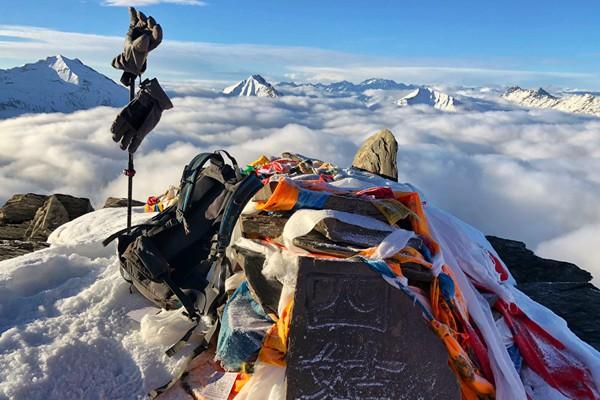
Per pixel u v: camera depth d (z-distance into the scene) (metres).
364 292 1.26
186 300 1.54
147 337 1.50
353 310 1.25
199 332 1.51
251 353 1.27
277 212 1.55
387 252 1.36
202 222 1.67
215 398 1.31
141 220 2.84
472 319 1.49
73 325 1.54
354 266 1.27
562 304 2.32
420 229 1.56
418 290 1.39
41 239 3.74
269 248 1.45
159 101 1.83
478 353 1.40
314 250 1.40
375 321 1.26
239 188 1.58
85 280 1.86
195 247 1.68
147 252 1.62
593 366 1.56
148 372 1.39
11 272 1.85
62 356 1.39
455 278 1.55
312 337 1.22
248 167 2.24
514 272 2.99
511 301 1.67
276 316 1.35
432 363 1.26
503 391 1.35
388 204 1.54
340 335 1.23
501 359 1.40
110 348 1.47
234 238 1.57
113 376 1.39
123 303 1.69
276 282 1.38
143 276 1.66
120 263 1.75
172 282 1.58
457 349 1.30
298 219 1.46
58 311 1.65
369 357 1.23
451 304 1.43
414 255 1.44
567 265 2.99
